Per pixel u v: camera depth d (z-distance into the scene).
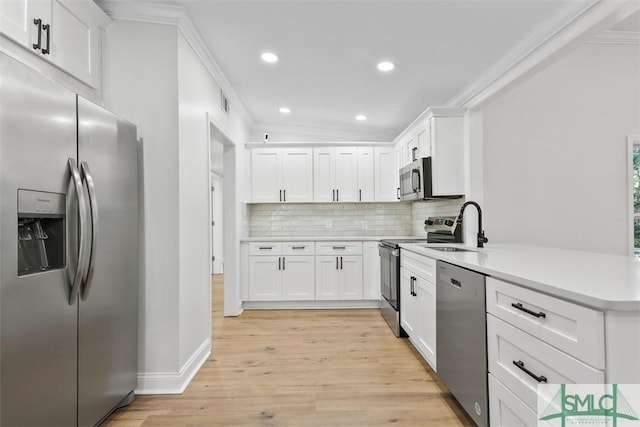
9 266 1.15
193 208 2.35
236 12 2.09
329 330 3.27
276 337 3.07
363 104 3.75
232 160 3.74
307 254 4.09
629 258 1.83
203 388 2.13
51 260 1.42
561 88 3.00
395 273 3.11
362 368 2.41
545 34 2.15
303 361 2.54
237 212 3.86
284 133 4.74
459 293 1.77
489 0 1.92
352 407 1.91
